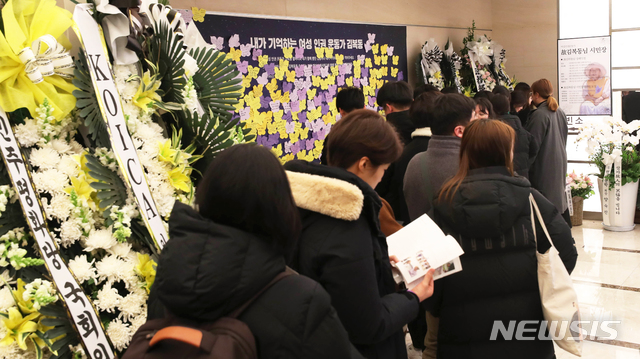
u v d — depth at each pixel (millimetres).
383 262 1400
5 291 1337
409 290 1499
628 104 5730
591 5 6203
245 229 977
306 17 4211
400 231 1716
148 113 1716
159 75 1787
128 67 1707
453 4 6316
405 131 2988
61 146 1506
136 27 1719
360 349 1368
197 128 1787
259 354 944
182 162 1743
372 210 1306
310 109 4305
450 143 2230
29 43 1435
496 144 1787
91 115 1538
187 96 1783
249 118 3734
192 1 3293
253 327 942
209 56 2010
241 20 3617
